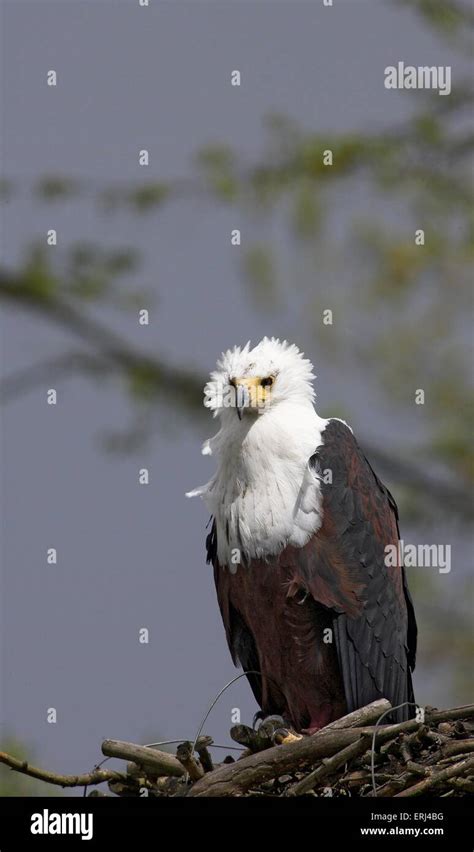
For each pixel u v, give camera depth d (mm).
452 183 23578
